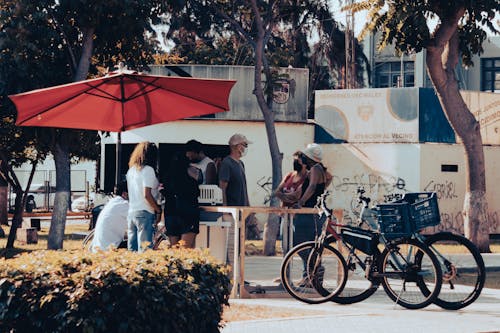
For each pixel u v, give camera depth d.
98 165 48.94
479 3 30.19
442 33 30.77
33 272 8.15
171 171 15.48
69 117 15.64
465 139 32.12
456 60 31.81
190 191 15.41
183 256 8.99
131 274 8.09
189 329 8.38
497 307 14.76
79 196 66.50
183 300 8.30
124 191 15.27
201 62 51.34
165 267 8.42
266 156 43.03
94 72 28.00
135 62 28.08
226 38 51.91
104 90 14.92
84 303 7.91
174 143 42.50
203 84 14.79
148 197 14.44
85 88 14.77
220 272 9.18
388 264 14.30
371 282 14.38
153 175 14.59
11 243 30.45
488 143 43.09
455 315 13.51
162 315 8.16
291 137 43.41
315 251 14.53
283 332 11.54
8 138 31.31
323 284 14.58
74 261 8.38
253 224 40.31
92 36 26.52
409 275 14.16
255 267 21.58
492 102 43.12
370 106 42.75
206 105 15.60
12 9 25.58
